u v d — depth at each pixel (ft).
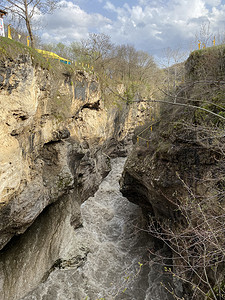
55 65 36.83
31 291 33.30
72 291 34.37
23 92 26.09
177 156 27.35
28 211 29.43
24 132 28.76
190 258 23.29
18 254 32.14
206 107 25.05
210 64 31.09
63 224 40.47
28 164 30.12
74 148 43.96
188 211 23.13
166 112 35.78
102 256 42.09
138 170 36.78
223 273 16.89
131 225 51.29
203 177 23.03
